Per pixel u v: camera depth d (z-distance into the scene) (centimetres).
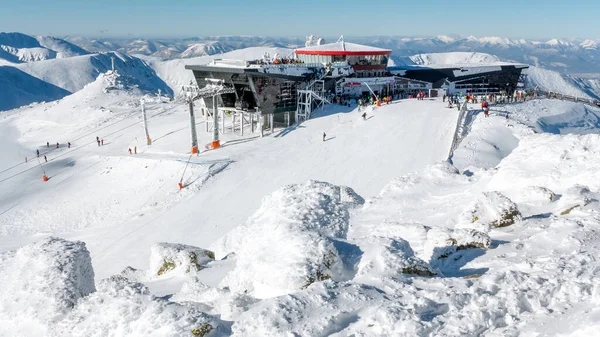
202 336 719
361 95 7031
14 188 4894
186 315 751
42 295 1009
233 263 1598
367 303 757
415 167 4147
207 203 3778
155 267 1664
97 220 3888
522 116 5678
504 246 1085
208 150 5138
